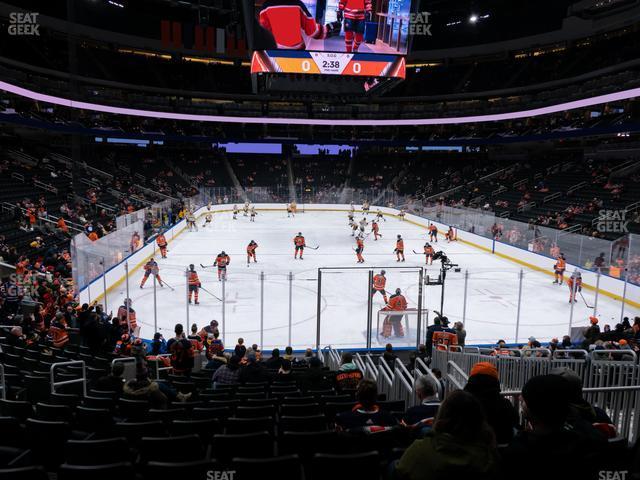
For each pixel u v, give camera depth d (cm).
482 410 218
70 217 2612
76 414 568
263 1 2028
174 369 896
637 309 1789
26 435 481
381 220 4381
